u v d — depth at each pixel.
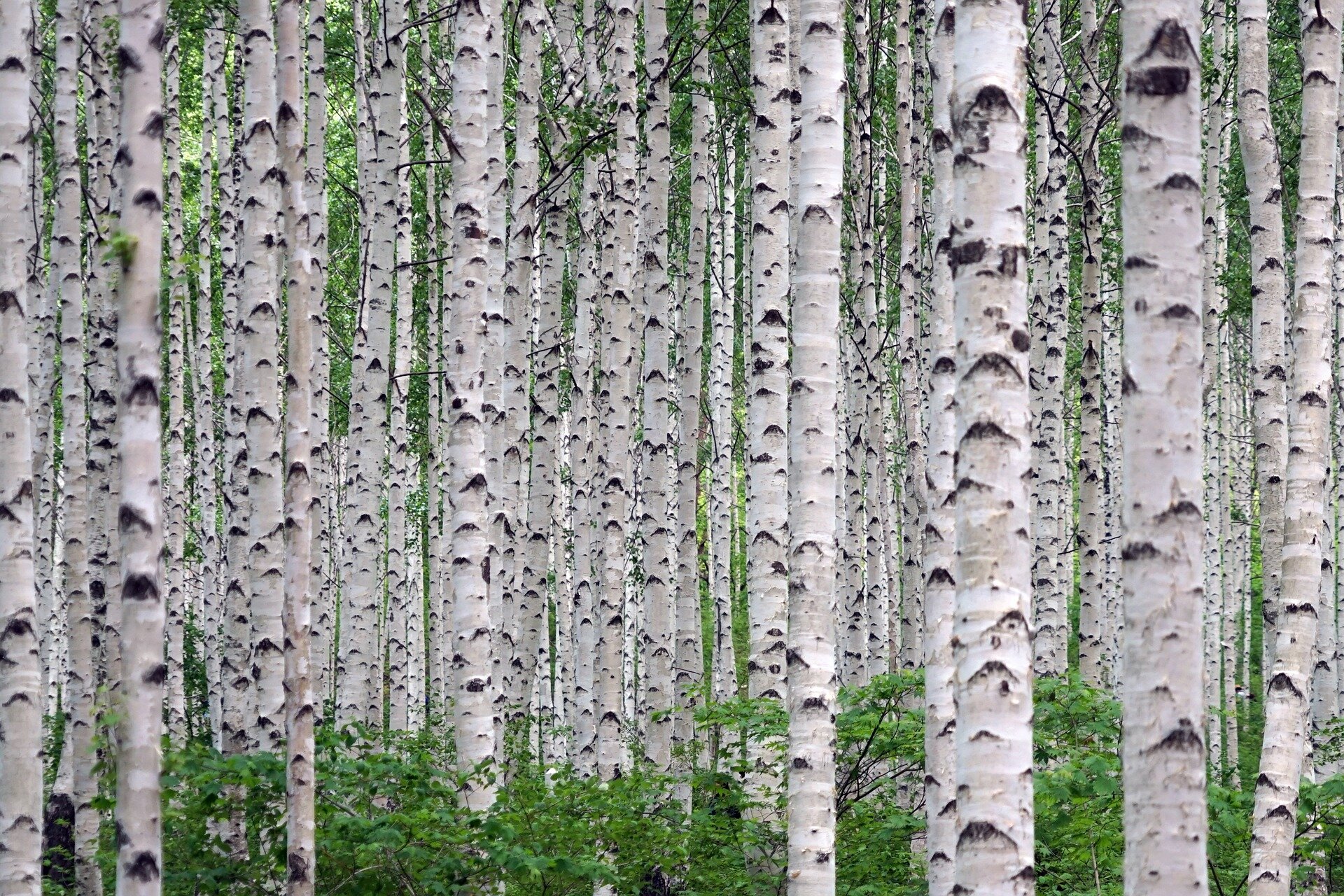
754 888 11.72
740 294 34.50
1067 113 22.53
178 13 19.03
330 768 10.14
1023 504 5.17
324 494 17.83
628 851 11.16
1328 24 9.95
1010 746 5.04
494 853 9.43
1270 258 11.78
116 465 14.18
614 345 15.36
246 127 11.01
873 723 12.57
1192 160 4.48
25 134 7.58
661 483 15.16
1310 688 15.88
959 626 5.15
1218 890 11.02
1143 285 4.45
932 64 9.44
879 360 20.92
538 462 17.12
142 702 6.23
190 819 9.88
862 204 21.67
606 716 14.75
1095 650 17.91
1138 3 4.51
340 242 32.88
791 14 13.80
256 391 11.02
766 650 9.27
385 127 17.50
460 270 10.83
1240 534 32.53
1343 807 10.38
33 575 7.40
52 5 21.48
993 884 4.96
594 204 21.61
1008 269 5.23
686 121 25.59
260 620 10.98
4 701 7.23
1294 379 9.65
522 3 15.51
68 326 14.23
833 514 8.36
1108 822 10.41
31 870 7.20
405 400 22.00
